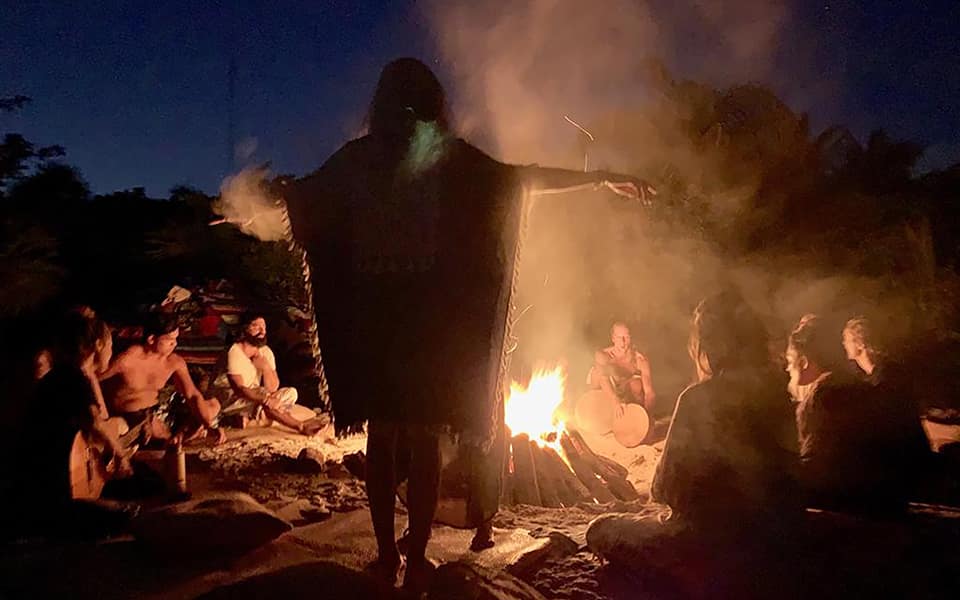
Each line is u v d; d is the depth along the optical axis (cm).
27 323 997
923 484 425
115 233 1318
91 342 487
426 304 335
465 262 337
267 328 1162
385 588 306
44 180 1252
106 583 347
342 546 403
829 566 345
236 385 834
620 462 693
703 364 377
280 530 393
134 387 688
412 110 343
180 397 838
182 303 1098
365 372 339
